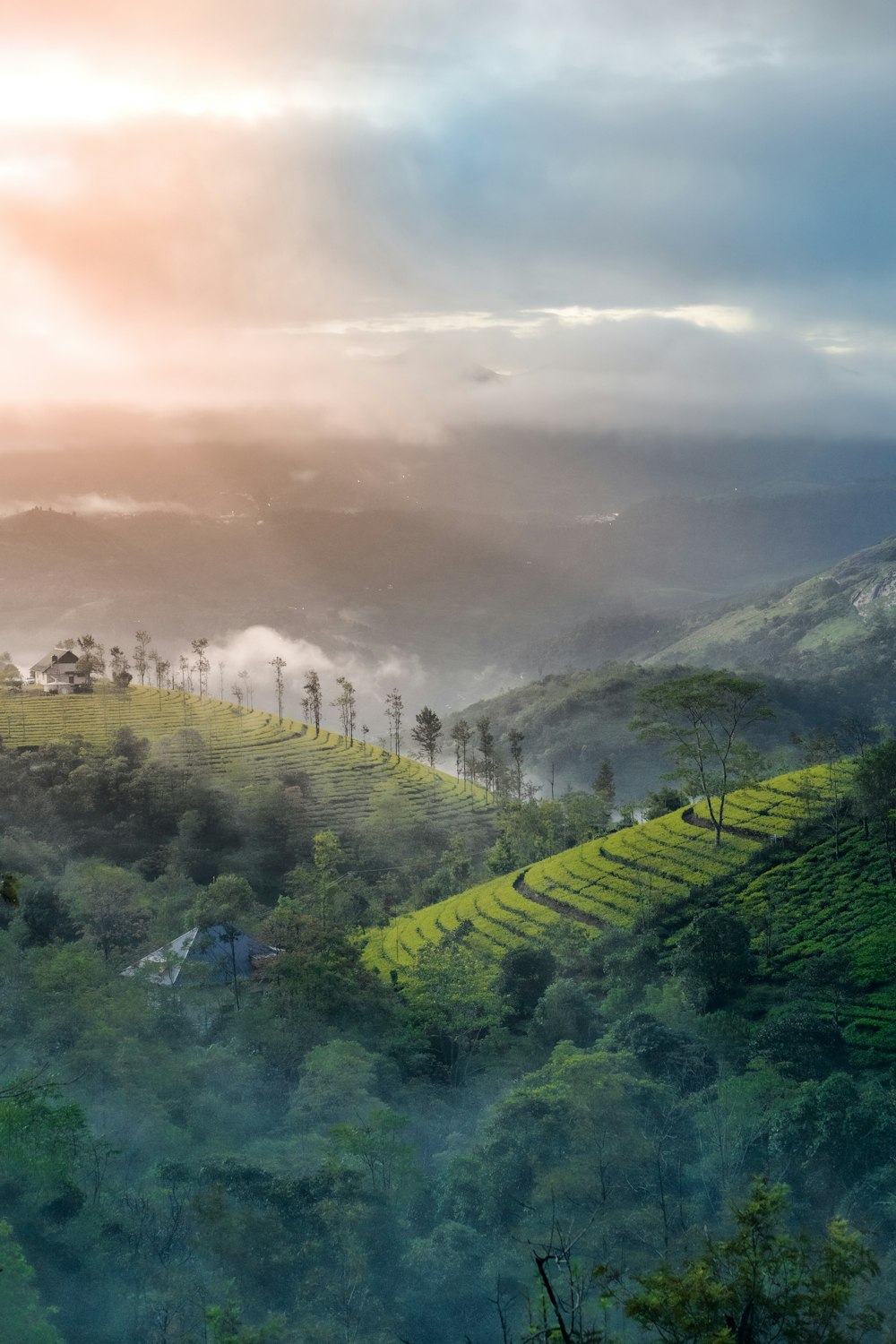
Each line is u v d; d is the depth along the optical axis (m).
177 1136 84.19
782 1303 39.84
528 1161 77.62
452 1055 115.50
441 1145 93.62
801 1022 103.19
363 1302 66.06
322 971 115.75
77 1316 64.44
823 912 134.62
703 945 121.94
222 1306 61.75
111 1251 67.81
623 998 118.38
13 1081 77.06
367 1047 109.12
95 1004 102.56
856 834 153.12
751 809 175.00
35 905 148.12
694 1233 67.31
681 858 163.88
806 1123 81.00
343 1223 69.88
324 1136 84.94
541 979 128.38
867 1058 101.12
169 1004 114.12
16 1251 58.66
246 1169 75.94
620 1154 77.50
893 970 117.19
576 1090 81.50
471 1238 71.00
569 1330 44.31
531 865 194.38
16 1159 68.62
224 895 168.12
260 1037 106.38
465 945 152.75
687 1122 83.75
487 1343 65.38
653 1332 55.66
